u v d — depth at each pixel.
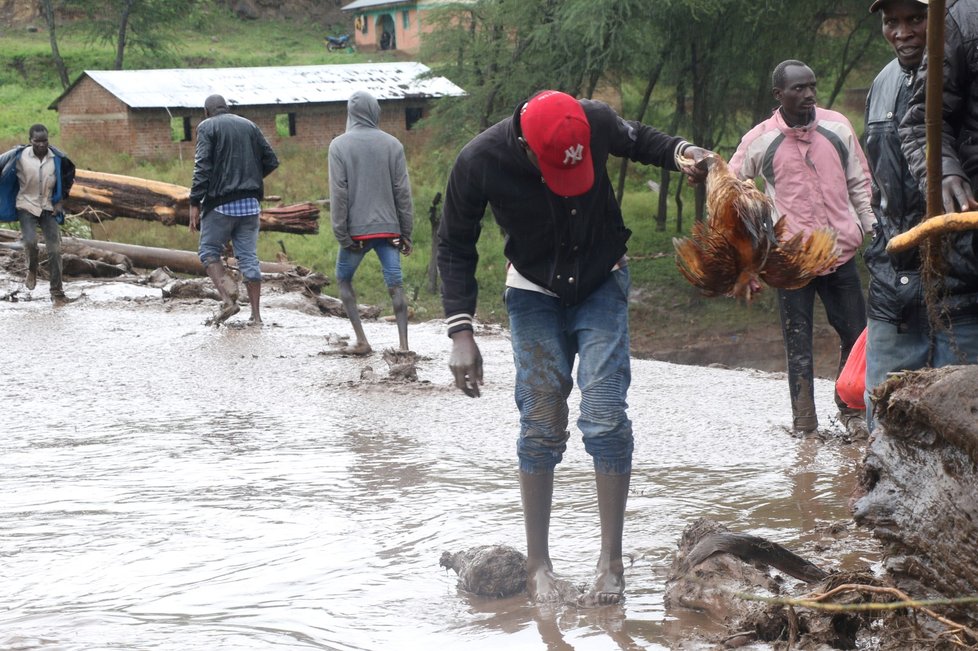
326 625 3.51
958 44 3.33
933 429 2.99
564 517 4.70
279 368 9.16
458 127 35.72
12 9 75.00
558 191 3.52
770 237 3.28
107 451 6.24
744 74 32.72
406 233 9.50
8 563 4.23
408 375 8.51
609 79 35.97
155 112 46.38
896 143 3.74
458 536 4.45
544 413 3.79
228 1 83.75
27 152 12.82
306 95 48.53
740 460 5.80
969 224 2.97
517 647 3.27
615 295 3.80
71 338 10.73
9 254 15.95
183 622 3.57
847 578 3.16
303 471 5.70
